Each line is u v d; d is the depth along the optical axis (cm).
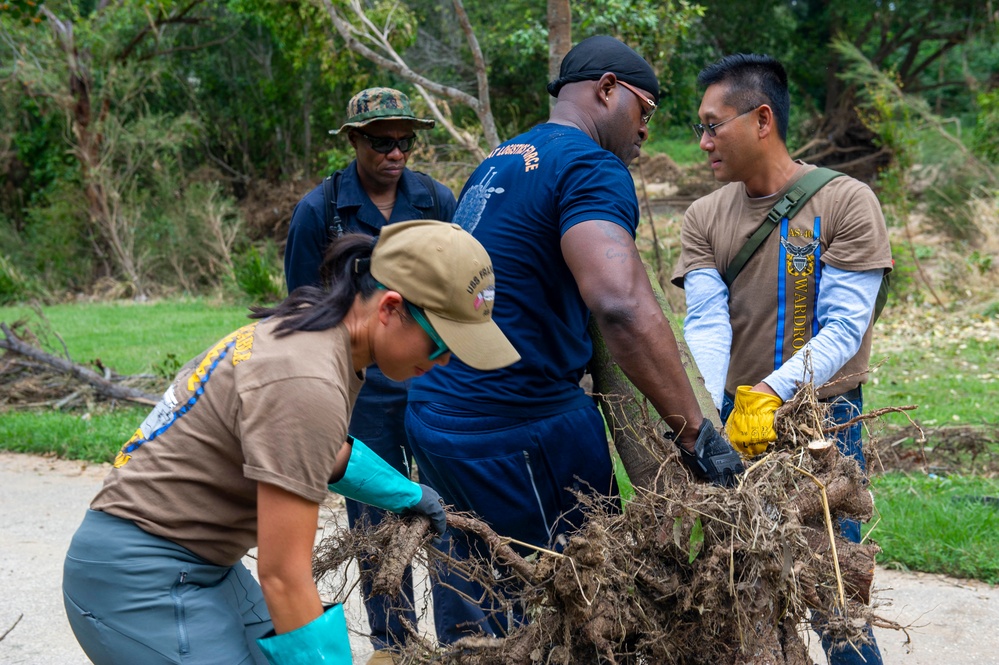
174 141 2091
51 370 878
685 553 232
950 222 1493
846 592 246
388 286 205
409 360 211
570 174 267
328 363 201
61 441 717
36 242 2092
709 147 319
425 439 288
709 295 329
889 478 590
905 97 1620
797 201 313
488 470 279
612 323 247
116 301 1883
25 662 384
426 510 237
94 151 2038
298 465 194
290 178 2308
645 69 300
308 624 200
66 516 565
